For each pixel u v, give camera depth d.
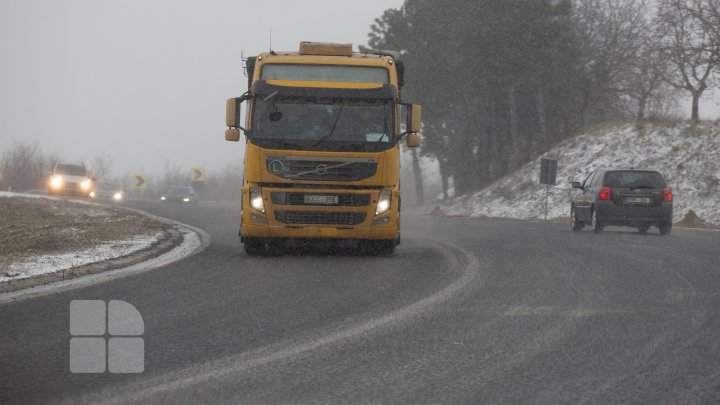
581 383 8.52
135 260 20.00
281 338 10.73
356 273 17.73
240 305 13.34
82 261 19.12
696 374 8.93
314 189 20.69
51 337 10.66
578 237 29.77
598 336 10.95
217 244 25.03
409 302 13.75
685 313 12.78
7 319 11.95
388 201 20.91
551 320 12.11
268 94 20.97
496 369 9.10
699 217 56.19
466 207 77.50
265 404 7.69
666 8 66.50
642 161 65.62
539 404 7.75
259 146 20.67
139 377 8.65
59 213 39.78
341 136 20.77
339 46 22.33
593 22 83.06
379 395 8.01
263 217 20.73
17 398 7.84
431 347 10.22
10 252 20.91
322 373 8.88
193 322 11.81
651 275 17.53
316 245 24.23
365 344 10.38
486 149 88.12
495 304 13.56
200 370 8.96
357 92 21.11
